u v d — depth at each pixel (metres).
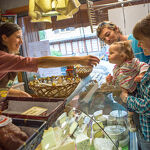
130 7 2.14
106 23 1.62
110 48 1.29
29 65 0.92
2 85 1.21
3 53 0.97
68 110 0.89
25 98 0.91
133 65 1.22
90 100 1.08
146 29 0.88
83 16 2.77
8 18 2.96
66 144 0.76
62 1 1.17
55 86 1.15
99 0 2.68
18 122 0.64
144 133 1.10
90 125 0.93
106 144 0.91
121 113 1.20
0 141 0.53
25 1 3.11
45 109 0.81
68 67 1.69
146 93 0.97
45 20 1.52
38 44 3.19
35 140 0.56
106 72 1.76
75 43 2.93
